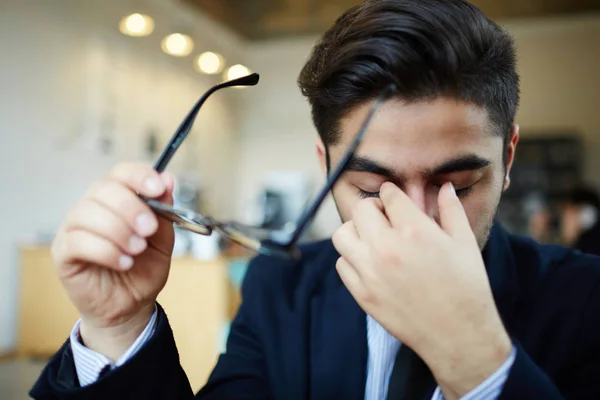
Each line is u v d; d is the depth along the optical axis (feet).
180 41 14.20
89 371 1.90
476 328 1.61
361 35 1.98
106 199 1.67
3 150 9.99
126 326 1.96
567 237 11.28
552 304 2.43
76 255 1.70
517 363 1.64
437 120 1.84
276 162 19.74
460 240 1.69
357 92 1.92
